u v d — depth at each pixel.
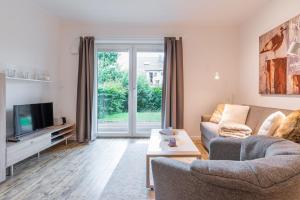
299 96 2.71
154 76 5.00
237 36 4.75
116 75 4.99
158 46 4.95
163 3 3.60
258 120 3.11
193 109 4.80
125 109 5.04
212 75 4.78
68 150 3.89
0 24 2.93
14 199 2.14
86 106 4.60
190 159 2.65
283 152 1.21
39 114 3.60
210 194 1.01
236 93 4.79
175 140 2.74
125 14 4.10
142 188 2.38
